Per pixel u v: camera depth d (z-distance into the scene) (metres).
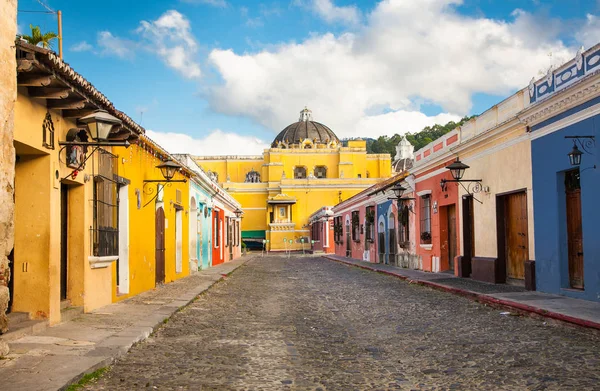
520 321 9.17
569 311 8.98
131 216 12.76
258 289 16.34
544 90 12.04
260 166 72.69
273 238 63.59
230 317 10.25
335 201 64.62
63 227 9.40
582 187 10.58
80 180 9.29
